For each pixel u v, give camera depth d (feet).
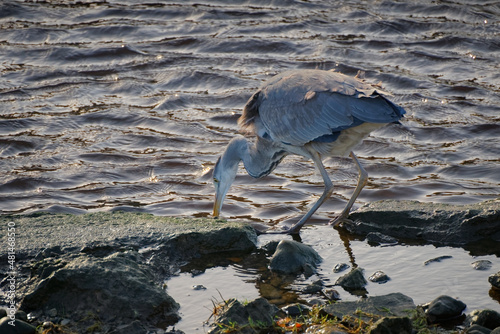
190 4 82.58
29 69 66.80
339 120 36.63
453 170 48.55
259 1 83.10
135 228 36.70
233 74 65.00
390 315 28.66
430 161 50.24
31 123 56.44
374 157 51.57
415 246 36.99
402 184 46.70
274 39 71.97
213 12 79.66
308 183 48.14
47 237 35.32
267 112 39.45
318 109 37.27
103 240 35.01
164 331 28.43
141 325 28.60
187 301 31.14
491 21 74.28
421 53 67.82
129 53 70.03
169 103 60.29
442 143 52.80
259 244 37.70
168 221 38.09
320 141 38.06
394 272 33.81
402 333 26.68
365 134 38.65
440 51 68.49
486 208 37.88
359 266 34.71
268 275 33.81
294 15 78.54
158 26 76.48
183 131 55.42
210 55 69.62
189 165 50.24
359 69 65.00
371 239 38.17
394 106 35.86
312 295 31.60
